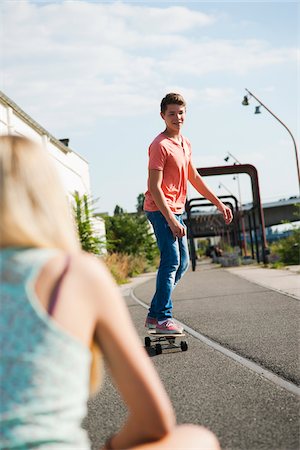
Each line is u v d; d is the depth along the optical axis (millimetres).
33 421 1366
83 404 1464
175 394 4023
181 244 5855
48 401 1381
